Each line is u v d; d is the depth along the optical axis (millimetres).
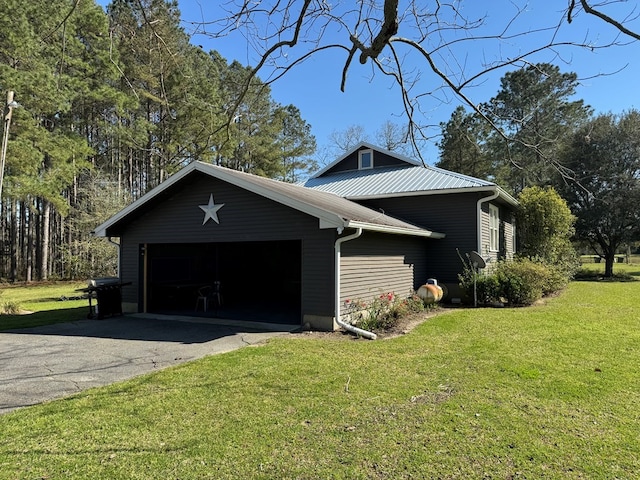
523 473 2781
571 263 17000
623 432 3383
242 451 3117
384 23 2908
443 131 4008
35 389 4691
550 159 3490
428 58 3229
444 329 7812
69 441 3316
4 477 2777
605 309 10297
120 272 10875
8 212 28047
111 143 23531
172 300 12383
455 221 12578
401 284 11023
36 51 10992
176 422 3664
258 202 8977
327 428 3512
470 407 3939
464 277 11922
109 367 5586
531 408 3900
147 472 2840
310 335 7551
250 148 25016
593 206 20391
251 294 16500
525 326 7992
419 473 2793
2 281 25141
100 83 14758
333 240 8047
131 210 9961
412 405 4016
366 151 16828
